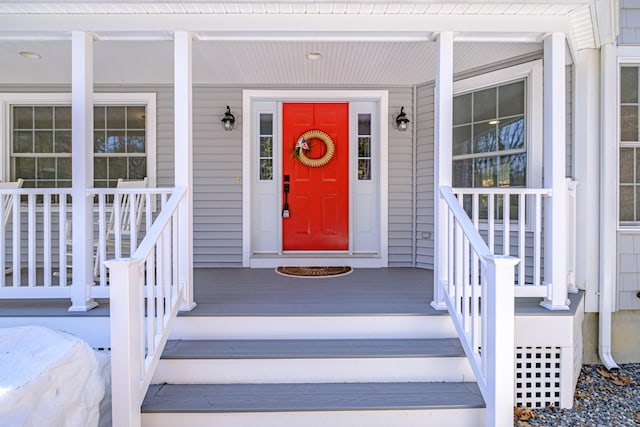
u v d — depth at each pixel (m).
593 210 3.51
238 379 2.39
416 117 4.77
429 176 4.69
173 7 2.75
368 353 2.43
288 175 4.89
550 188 2.82
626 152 3.60
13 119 4.81
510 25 2.81
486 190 2.83
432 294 3.31
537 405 2.72
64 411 1.77
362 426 2.13
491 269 1.96
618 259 3.56
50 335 2.01
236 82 4.67
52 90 4.75
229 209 4.81
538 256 2.82
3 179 4.76
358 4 2.73
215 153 4.79
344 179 4.90
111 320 1.89
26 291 2.81
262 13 2.80
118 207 2.85
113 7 2.73
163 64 4.05
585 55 3.49
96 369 2.00
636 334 3.59
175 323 2.66
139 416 2.00
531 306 2.87
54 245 4.83
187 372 2.38
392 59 3.88
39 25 2.78
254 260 4.75
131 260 1.91
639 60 3.54
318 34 2.89
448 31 2.82
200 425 2.09
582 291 3.47
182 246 2.76
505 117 3.94
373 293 3.35
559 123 2.82
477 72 4.08
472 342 2.24
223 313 2.69
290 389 2.32
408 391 2.29
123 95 4.73
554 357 2.71
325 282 3.85
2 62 4.01
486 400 2.03
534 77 3.65
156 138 4.75
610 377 3.24
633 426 2.49
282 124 4.88
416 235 4.81
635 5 3.53
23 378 1.64
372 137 4.91
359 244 4.95
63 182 4.81
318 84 4.71
